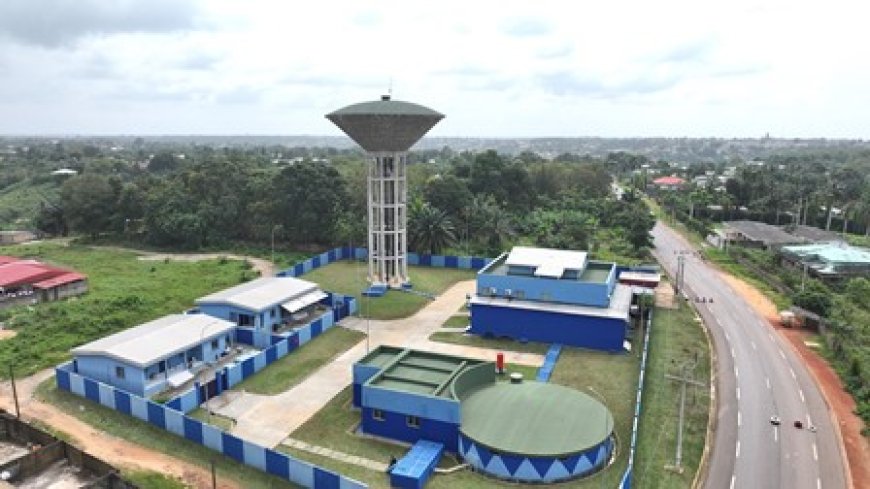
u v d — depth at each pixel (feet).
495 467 125.90
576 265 212.23
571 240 345.10
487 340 206.80
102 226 387.14
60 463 128.36
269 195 361.71
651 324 222.28
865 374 172.14
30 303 242.17
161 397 163.02
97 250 360.48
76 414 152.05
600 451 128.67
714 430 148.15
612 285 214.07
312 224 344.49
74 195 384.47
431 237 315.37
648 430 146.00
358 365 156.35
